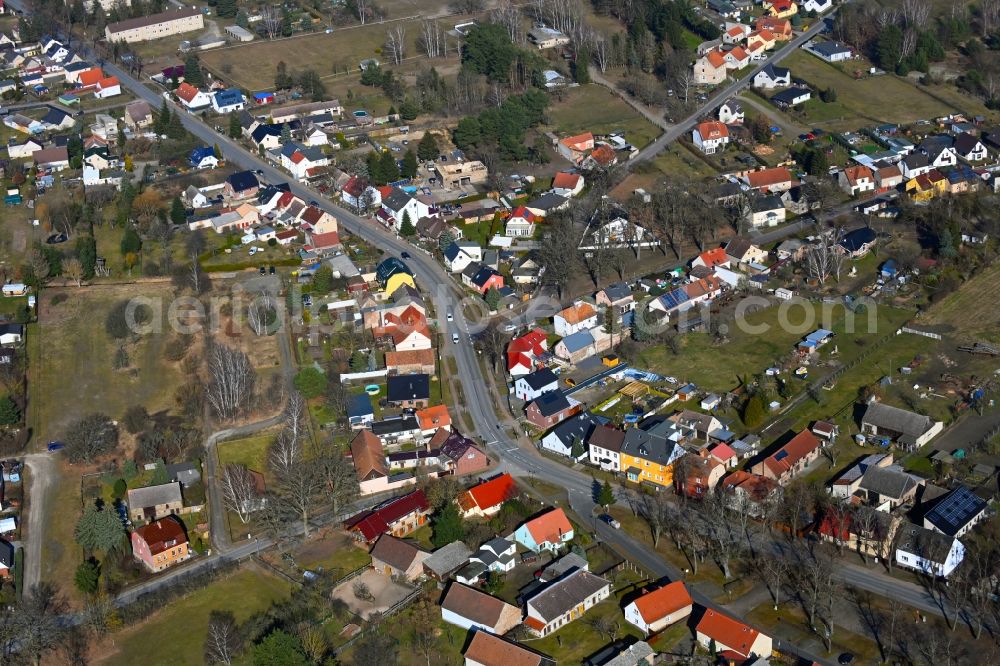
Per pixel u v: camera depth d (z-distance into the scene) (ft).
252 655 474.08
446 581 519.19
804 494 557.74
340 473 575.79
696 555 528.22
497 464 605.73
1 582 531.91
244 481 573.74
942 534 522.06
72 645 491.31
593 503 573.74
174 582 526.98
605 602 507.30
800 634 484.33
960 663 463.83
